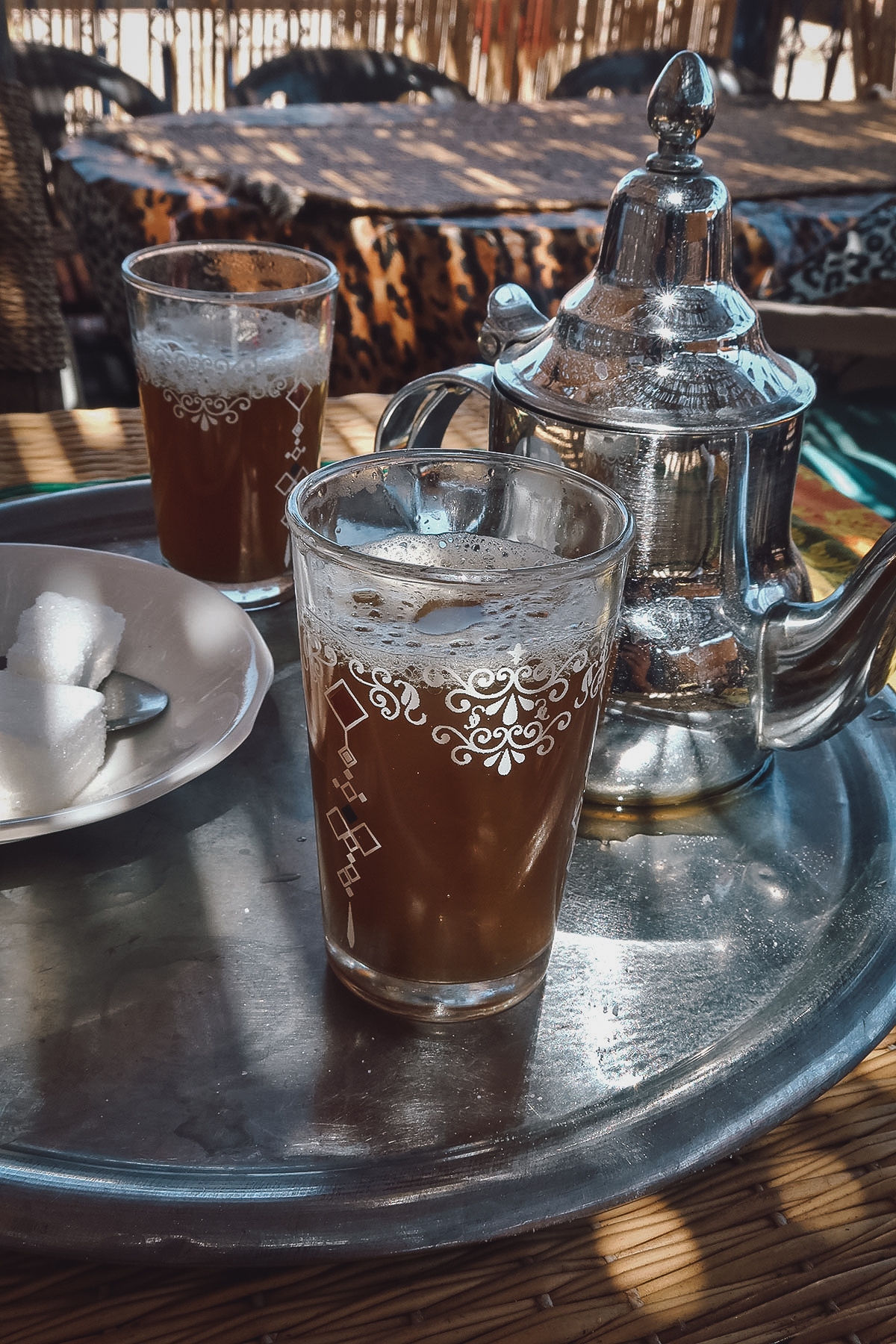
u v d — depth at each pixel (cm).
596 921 47
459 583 34
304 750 56
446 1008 41
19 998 41
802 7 328
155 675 57
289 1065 39
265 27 299
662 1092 38
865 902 48
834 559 78
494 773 36
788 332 107
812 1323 35
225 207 166
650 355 48
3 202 130
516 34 316
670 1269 36
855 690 49
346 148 197
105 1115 37
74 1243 32
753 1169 40
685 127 49
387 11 306
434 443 62
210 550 66
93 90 265
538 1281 36
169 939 44
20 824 43
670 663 50
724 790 55
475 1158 36
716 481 48
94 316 218
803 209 183
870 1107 42
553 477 42
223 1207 33
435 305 167
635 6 321
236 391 62
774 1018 42
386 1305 35
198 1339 34
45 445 88
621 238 49
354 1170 35
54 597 57
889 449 154
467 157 198
